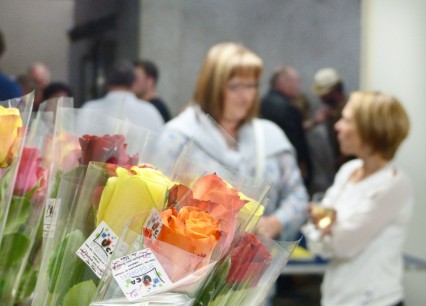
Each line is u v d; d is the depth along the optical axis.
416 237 4.46
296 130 4.27
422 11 4.51
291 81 4.29
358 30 4.43
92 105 3.46
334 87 4.33
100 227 0.83
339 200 2.69
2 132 0.87
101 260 0.83
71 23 4.11
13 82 2.70
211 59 2.37
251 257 0.87
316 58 4.39
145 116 3.19
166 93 4.30
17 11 4.01
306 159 4.28
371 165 2.67
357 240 2.52
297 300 4.01
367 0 4.44
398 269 2.59
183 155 0.98
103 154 0.96
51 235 0.90
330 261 2.67
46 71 4.09
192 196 0.84
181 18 4.32
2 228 0.95
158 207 0.83
